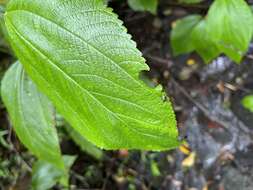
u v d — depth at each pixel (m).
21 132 0.33
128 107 0.17
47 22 0.17
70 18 0.17
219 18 0.42
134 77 0.17
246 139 0.59
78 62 0.17
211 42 0.46
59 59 0.17
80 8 0.17
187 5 0.60
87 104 0.18
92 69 0.17
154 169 0.59
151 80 0.50
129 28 0.61
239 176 0.59
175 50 0.51
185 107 0.61
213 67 0.61
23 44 0.18
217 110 0.61
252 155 0.59
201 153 0.60
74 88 0.17
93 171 0.58
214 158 0.60
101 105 0.17
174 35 0.51
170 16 0.62
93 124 0.18
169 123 0.18
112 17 0.17
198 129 0.61
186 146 0.60
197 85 0.61
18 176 0.54
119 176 0.59
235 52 0.43
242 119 0.60
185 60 0.62
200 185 0.59
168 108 0.17
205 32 0.46
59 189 0.55
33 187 0.48
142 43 0.61
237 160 0.59
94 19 0.17
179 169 0.60
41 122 0.32
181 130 0.60
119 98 0.17
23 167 0.54
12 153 0.54
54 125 0.32
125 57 0.17
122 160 0.59
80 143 0.50
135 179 0.59
